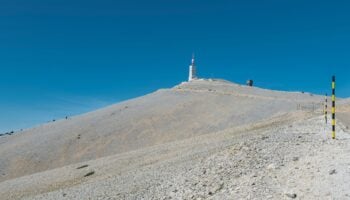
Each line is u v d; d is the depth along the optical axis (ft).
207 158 72.95
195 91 424.46
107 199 66.90
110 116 366.22
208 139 152.87
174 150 145.18
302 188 40.11
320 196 37.27
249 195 42.01
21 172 269.23
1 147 330.34
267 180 45.29
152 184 67.15
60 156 286.87
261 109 315.58
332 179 40.14
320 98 355.56
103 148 289.74
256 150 60.08
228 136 141.59
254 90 421.18
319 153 50.98
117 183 86.12
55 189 134.51
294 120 135.85
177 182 59.21
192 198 48.78
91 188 91.97
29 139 339.36
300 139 64.13
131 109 380.58
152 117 339.57
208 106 355.36
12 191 158.92
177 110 351.87
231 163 57.06
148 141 288.71
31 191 146.41
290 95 382.42
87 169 162.30
